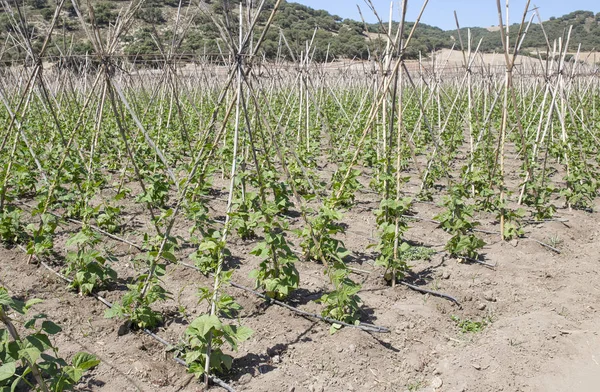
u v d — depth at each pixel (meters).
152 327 4.89
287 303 5.47
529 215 8.83
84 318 5.05
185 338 4.68
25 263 6.25
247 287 5.83
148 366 4.26
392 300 5.68
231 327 4.25
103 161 11.98
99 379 4.12
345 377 4.27
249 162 10.48
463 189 7.62
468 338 4.98
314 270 6.38
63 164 7.35
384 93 6.45
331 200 6.22
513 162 13.89
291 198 9.59
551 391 4.24
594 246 7.46
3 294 3.07
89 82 18.89
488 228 8.14
